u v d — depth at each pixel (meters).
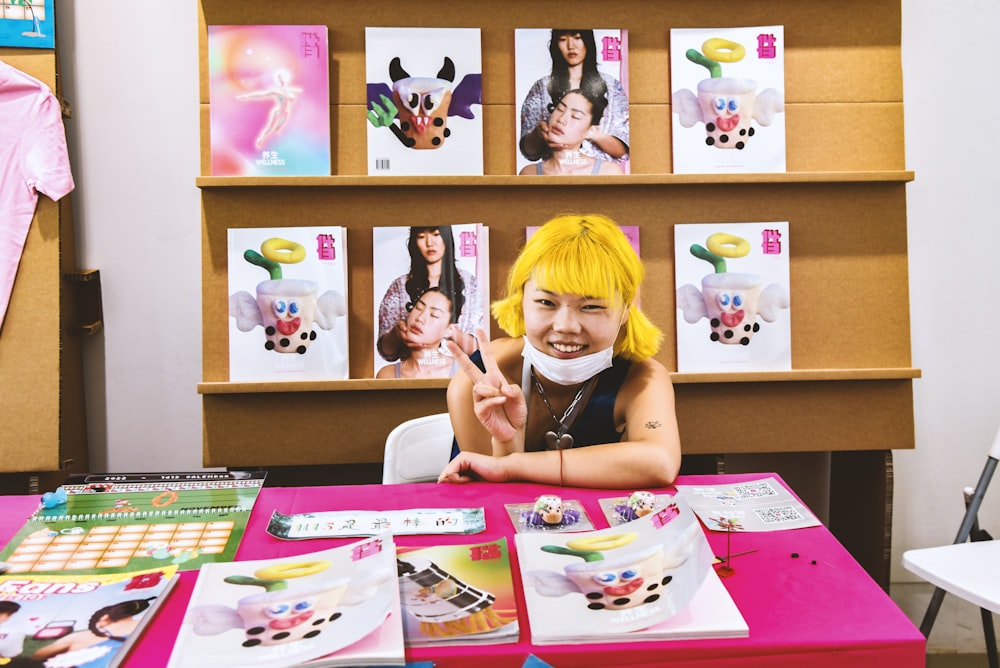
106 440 2.56
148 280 2.52
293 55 2.27
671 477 1.75
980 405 2.70
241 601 1.14
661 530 1.32
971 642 2.53
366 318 2.32
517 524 1.49
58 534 1.42
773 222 2.35
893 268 2.38
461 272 2.30
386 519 1.50
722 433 2.38
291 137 2.27
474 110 2.30
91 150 2.48
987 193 2.64
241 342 2.29
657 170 2.36
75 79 2.46
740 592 1.20
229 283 2.28
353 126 2.31
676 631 1.06
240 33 2.25
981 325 2.68
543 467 1.77
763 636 1.07
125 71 2.47
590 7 2.33
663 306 2.36
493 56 2.32
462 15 2.31
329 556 1.28
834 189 2.37
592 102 2.31
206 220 2.29
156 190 2.50
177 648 1.02
